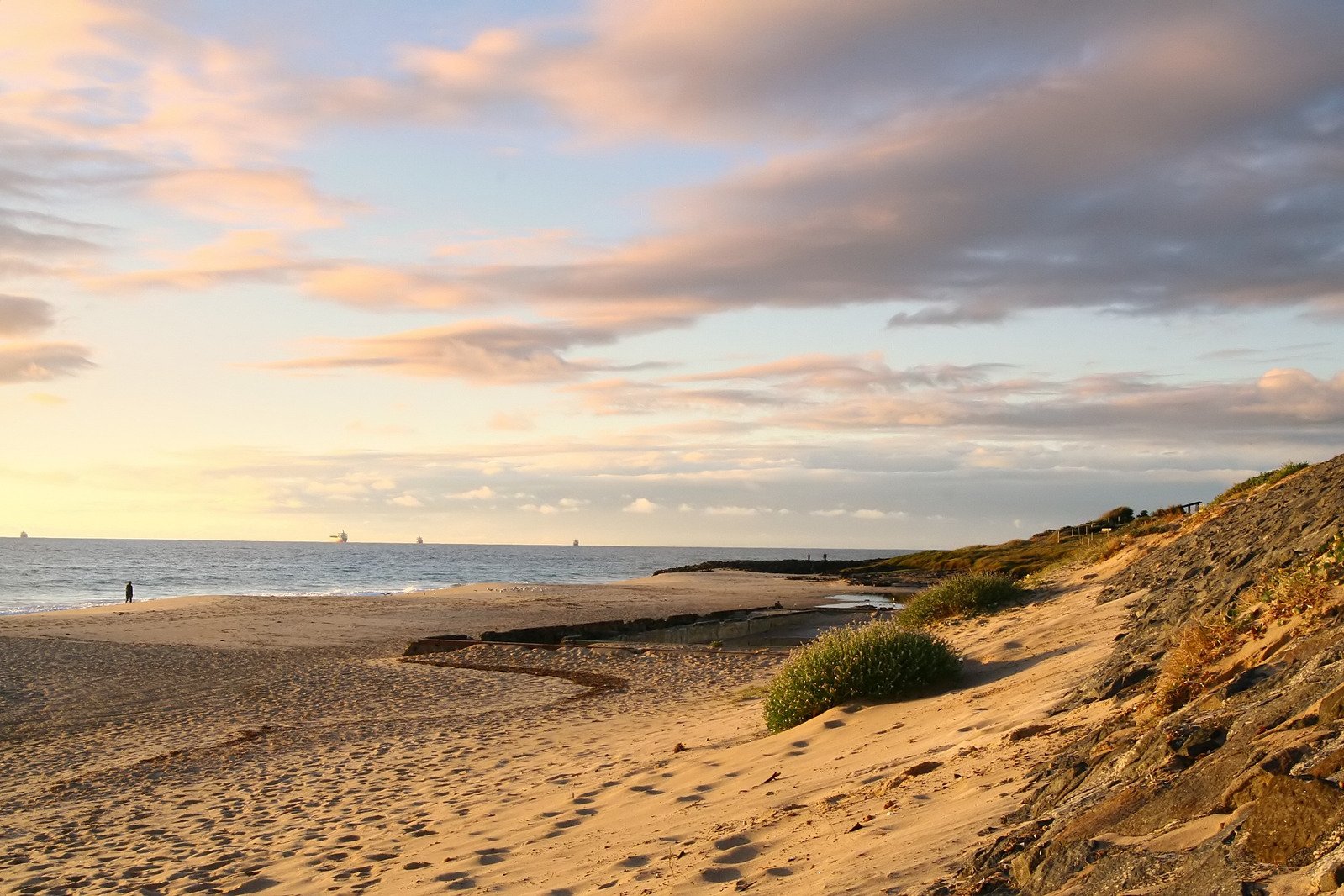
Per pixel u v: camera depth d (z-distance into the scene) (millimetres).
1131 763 3867
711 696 18391
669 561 196875
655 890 5078
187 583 85500
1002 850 3771
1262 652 5453
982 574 21672
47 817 11000
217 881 7711
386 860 7625
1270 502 14781
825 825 5656
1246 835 2611
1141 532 26219
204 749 15125
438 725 16531
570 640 33562
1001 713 7977
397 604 47406
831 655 11312
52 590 75688
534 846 7168
